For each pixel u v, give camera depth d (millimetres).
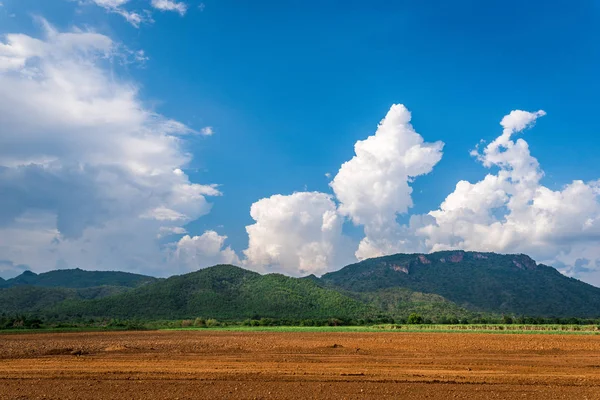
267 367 25000
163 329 103812
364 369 24188
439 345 42375
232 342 49250
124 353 35125
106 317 182750
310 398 16844
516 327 94000
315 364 26531
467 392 17922
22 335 73125
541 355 32312
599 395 17453
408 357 30734
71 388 18922
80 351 36000
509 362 27750
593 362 27875
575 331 78750
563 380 20531
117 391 18234
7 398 17109
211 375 21812
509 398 16891
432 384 19578
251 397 17047
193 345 43906
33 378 21469
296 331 87688
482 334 69062
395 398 16875
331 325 134500
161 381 20406
